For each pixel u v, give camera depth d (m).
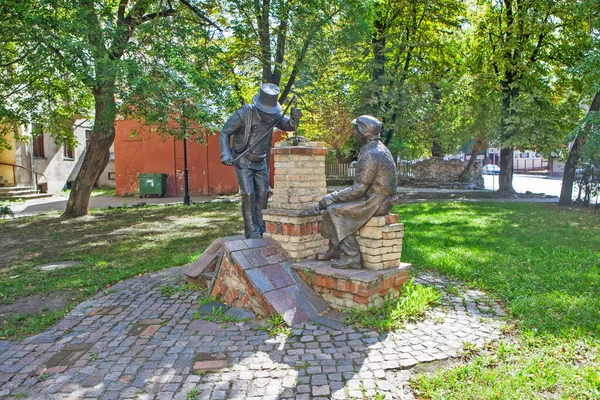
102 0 11.02
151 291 5.36
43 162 22.23
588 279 5.51
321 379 3.04
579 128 12.87
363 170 4.18
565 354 3.37
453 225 10.60
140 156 22.34
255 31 12.15
